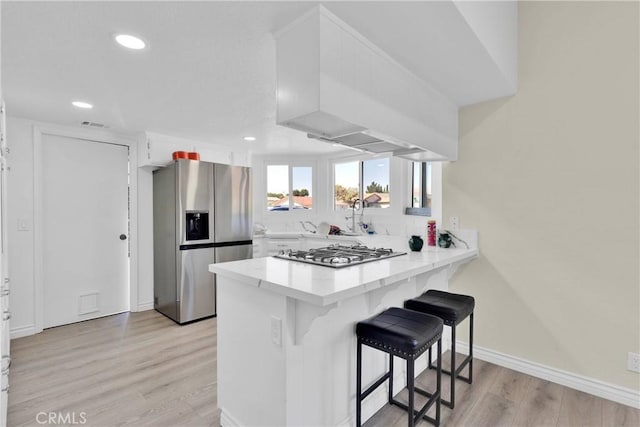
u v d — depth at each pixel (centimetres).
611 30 196
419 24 146
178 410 189
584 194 206
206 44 169
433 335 159
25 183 302
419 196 386
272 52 178
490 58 179
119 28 154
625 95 192
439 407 168
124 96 243
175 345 281
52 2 134
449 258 211
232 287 173
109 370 236
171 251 346
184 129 337
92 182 349
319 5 135
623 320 194
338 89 143
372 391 181
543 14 220
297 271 166
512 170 235
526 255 230
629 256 192
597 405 191
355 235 421
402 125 188
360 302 179
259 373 155
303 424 149
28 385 215
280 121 154
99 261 355
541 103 222
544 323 223
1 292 148
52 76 207
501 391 206
